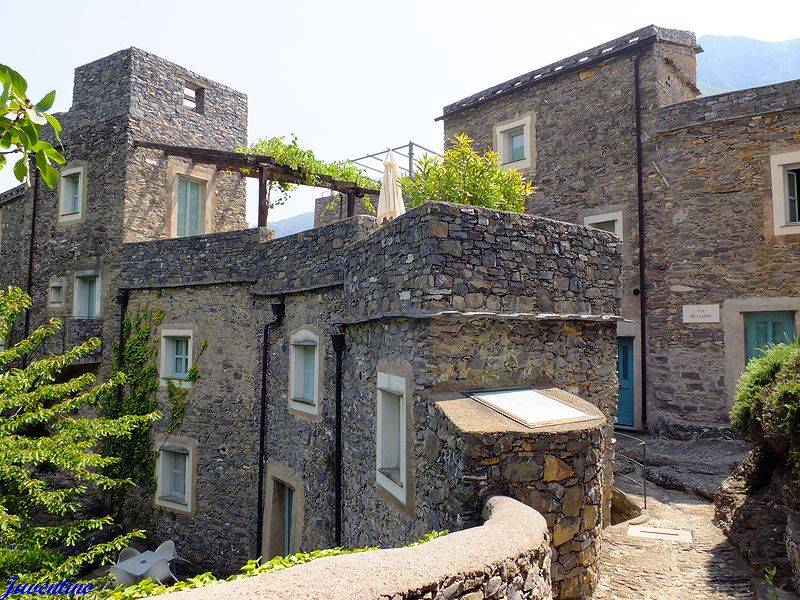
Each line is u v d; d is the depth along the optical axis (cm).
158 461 1012
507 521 328
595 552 424
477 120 1327
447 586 245
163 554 884
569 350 567
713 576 460
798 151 883
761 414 526
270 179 1152
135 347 1059
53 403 1105
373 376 607
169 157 1230
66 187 1236
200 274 984
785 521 469
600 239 612
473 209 508
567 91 1159
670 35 1054
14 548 527
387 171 717
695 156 970
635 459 830
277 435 866
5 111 242
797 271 875
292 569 233
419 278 492
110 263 1127
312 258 790
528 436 400
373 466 596
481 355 503
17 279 1351
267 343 898
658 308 996
